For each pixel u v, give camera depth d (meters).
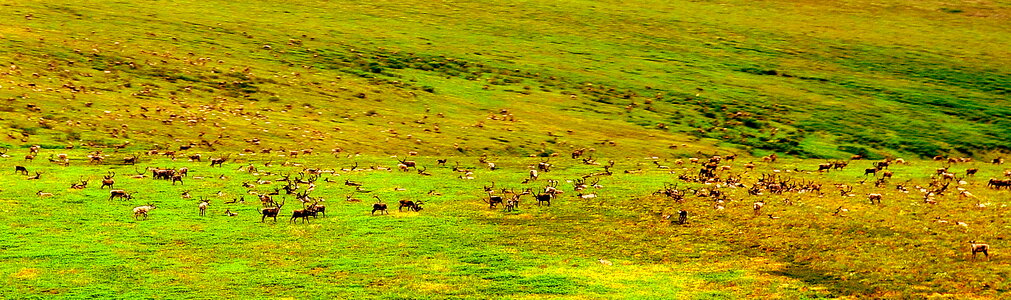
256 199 53.16
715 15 146.25
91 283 38.25
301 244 44.56
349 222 48.59
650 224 48.78
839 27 141.62
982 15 153.62
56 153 64.50
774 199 54.19
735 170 66.44
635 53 120.75
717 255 43.28
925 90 108.75
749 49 125.81
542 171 64.38
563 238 46.19
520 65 111.19
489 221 49.31
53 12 115.44
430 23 130.38
